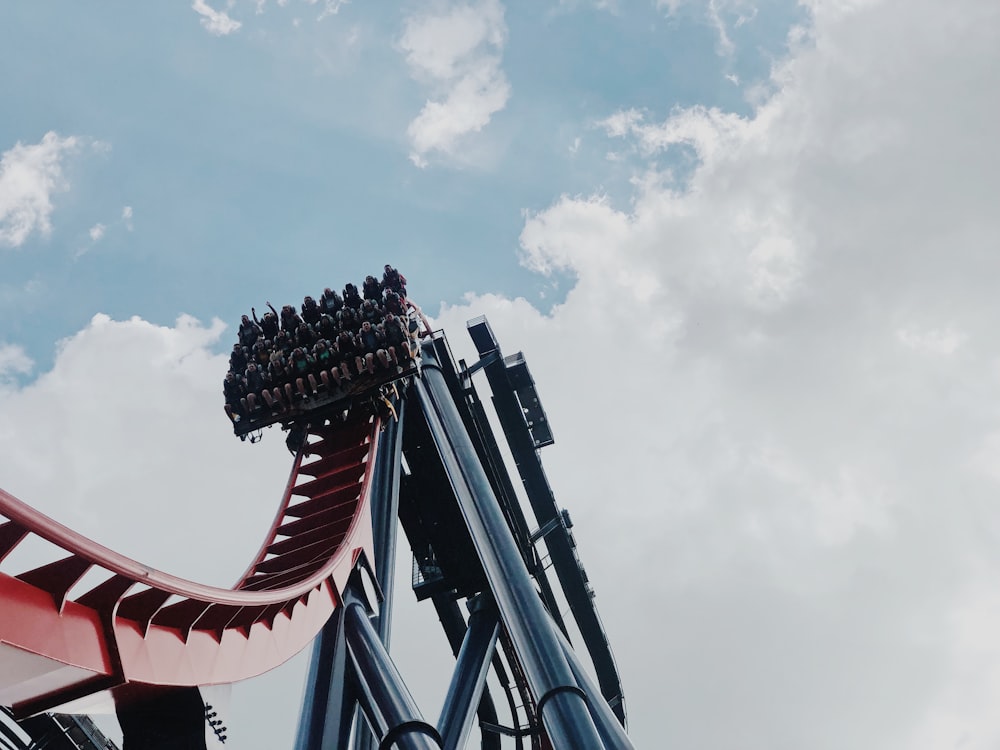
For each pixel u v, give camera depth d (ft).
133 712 55.72
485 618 111.96
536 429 146.61
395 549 106.32
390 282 135.64
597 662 155.63
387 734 77.30
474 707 99.50
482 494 102.12
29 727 99.66
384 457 116.06
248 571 89.45
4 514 36.81
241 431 124.16
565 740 75.46
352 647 85.76
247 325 128.88
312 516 102.17
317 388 121.19
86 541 41.88
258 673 67.10
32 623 43.04
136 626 52.31
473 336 142.72
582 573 149.89
